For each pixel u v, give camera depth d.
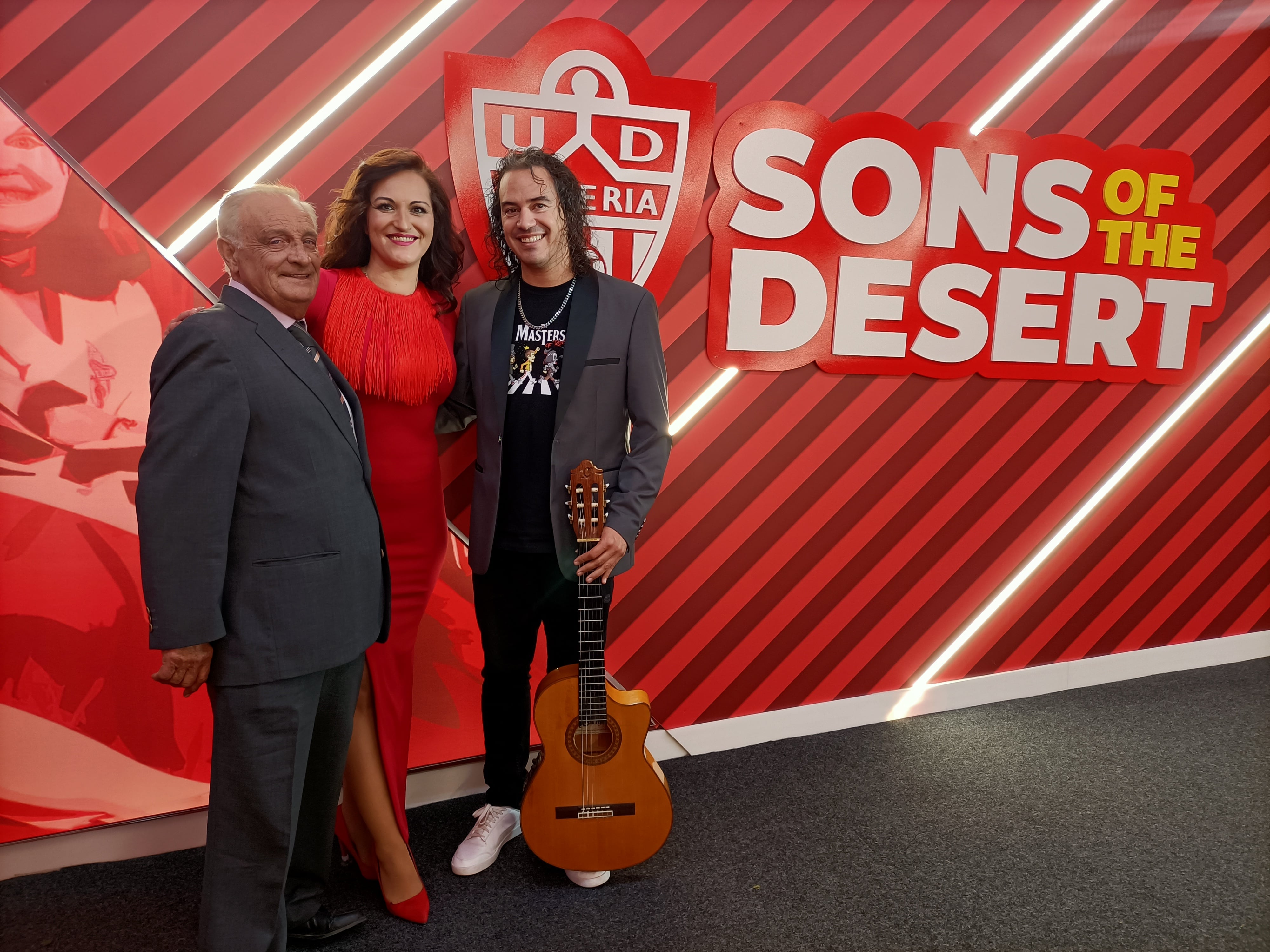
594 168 2.09
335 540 1.37
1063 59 2.49
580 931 1.70
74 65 1.71
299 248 1.32
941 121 2.40
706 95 2.15
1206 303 2.81
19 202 1.71
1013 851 1.99
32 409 1.77
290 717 1.33
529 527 1.81
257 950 1.38
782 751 2.48
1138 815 2.15
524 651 1.92
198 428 1.20
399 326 1.70
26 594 1.81
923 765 2.40
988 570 2.75
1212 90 2.68
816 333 2.37
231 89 1.81
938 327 2.51
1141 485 2.89
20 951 1.60
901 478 2.57
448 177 2.00
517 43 1.99
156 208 1.81
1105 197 2.62
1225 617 3.14
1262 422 3.00
